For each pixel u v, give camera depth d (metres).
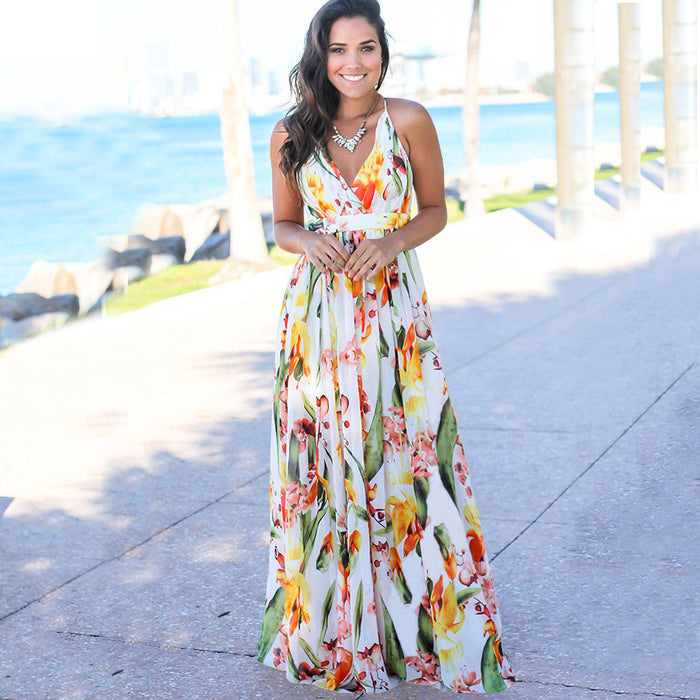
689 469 4.79
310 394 3.08
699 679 3.05
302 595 3.11
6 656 3.53
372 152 3.04
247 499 4.94
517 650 3.30
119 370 7.74
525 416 5.83
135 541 4.49
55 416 6.59
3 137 52.72
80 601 3.93
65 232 28.83
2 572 4.23
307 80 3.01
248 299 10.45
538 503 4.54
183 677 3.32
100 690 3.27
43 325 12.02
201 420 6.31
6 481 5.38
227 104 14.39
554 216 15.30
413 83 83.00
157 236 17.16
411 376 3.06
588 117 12.31
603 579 3.74
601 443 5.27
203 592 3.94
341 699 3.12
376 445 3.04
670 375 6.45
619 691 3.02
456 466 3.13
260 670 3.34
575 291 9.37
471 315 8.66
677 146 16.52
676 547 3.96
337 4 2.95
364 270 2.94
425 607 3.11
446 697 3.07
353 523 3.04
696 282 9.34
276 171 3.22
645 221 13.66
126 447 5.86
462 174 28.00
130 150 53.16
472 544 3.13
